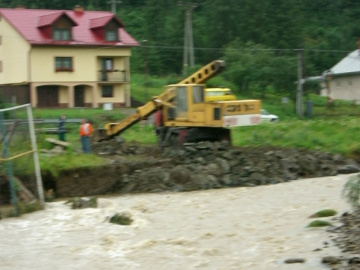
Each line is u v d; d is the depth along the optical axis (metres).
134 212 24.50
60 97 71.88
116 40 73.81
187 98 34.34
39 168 28.12
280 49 91.38
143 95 81.62
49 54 70.50
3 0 107.06
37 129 39.25
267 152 35.62
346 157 38.16
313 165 34.62
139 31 106.44
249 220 22.20
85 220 23.05
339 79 91.31
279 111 75.06
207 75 35.44
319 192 27.17
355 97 88.75
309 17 105.62
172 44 101.56
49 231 21.45
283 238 19.23
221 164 32.41
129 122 37.41
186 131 34.72
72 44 70.81
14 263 17.73
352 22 106.19
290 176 32.84
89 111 65.38
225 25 100.00
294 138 41.00
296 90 79.50
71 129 49.72
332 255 16.92
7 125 25.06
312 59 98.69
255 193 28.28
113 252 18.59
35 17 72.81
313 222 20.39
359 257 16.17
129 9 112.88
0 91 64.19
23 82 70.62
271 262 16.89
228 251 18.25
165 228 21.58
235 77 83.56
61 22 70.75
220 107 34.44
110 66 74.19
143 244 19.28
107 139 38.22
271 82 81.50
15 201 23.97
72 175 30.67
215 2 100.56
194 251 18.38
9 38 71.75
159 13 107.56
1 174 25.02
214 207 25.12
